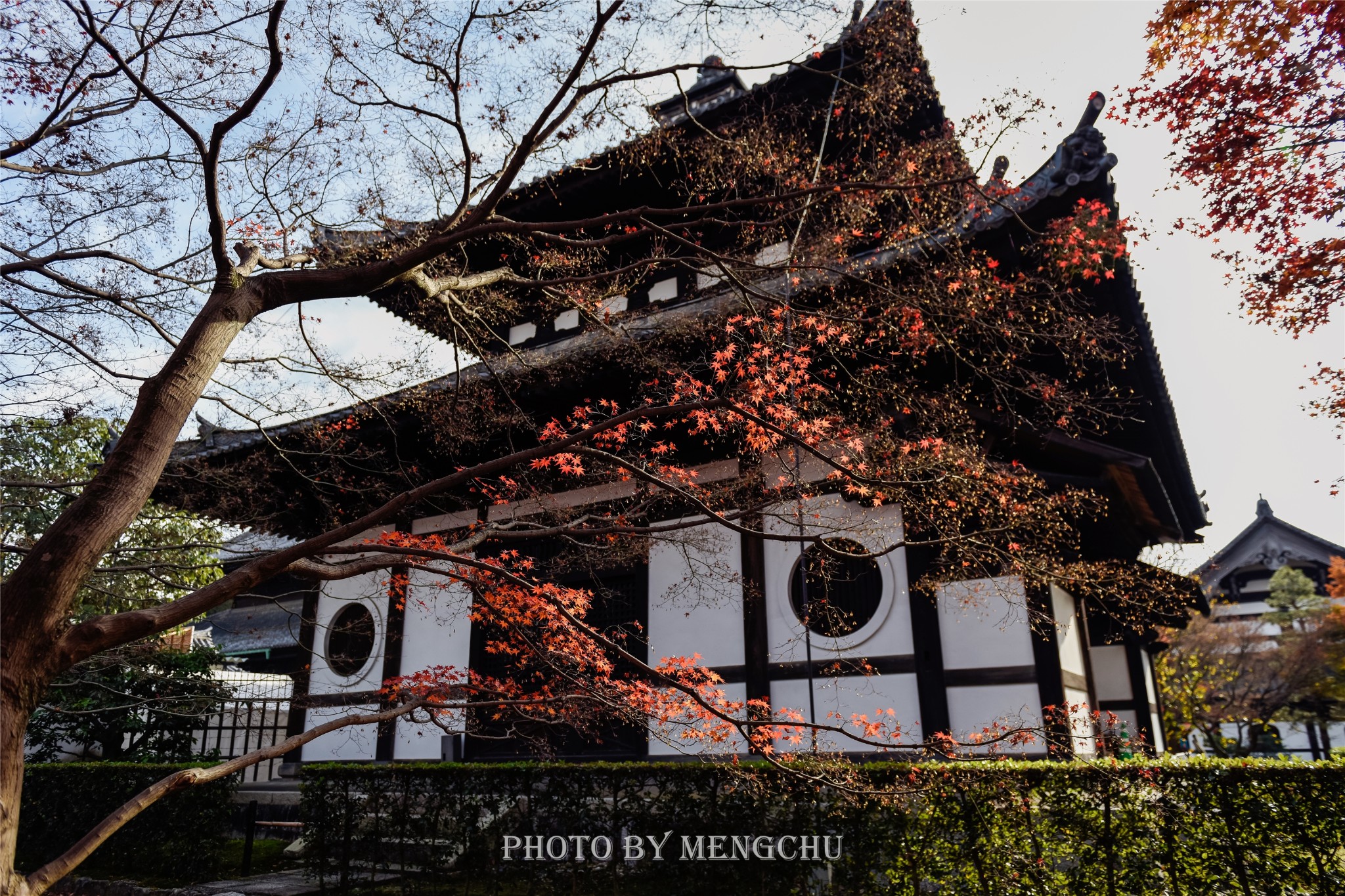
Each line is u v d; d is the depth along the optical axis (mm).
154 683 11031
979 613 7402
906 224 7469
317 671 11445
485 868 6527
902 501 5535
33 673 3086
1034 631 7105
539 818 6430
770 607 8281
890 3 7547
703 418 5863
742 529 4352
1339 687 21922
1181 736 19500
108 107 5750
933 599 7617
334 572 4070
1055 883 5199
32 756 11367
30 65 5277
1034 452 7918
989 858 5254
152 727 11117
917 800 5375
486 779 6707
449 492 10383
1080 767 5234
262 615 20938
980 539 5809
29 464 10180
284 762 11211
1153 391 8883
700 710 5094
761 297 5562
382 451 8578
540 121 4766
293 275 4324
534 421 8625
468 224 4918
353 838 7160
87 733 11477
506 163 5762
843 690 7773
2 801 2914
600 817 6219
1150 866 5000
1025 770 5328
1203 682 21922
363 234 6957
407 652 10711
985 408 7496
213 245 4184
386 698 6285
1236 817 4883
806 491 5363
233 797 8312
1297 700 23734
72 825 8727
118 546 8344
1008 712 7035
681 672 5152
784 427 5477
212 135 4098
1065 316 7145
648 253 11484
